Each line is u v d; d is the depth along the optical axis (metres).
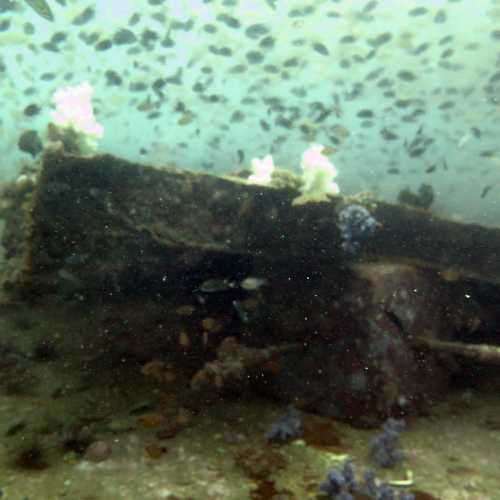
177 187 1.40
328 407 1.27
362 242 1.45
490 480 1.06
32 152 1.65
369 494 1.00
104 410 1.24
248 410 1.29
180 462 1.07
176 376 1.39
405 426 1.23
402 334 1.32
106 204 1.36
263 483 1.03
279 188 1.44
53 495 0.95
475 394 1.42
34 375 1.34
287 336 1.40
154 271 1.45
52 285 1.45
